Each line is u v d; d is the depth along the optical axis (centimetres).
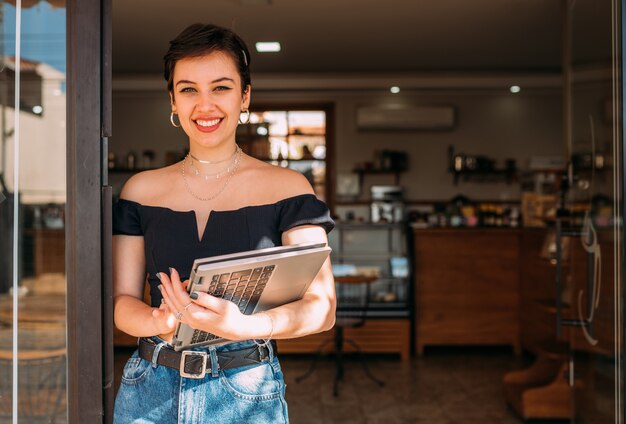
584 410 309
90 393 167
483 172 838
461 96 850
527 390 433
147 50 632
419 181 853
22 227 178
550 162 826
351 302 644
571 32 347
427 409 466
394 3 487
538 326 590
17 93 177
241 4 486
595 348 283
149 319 149
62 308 175
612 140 247
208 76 154
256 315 142
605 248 261
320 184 855
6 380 175
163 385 154
